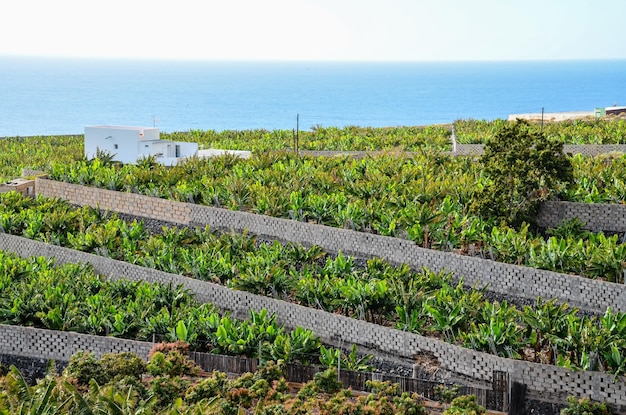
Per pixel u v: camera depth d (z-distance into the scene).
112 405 29.69
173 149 77.31
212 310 42.53
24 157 92.12
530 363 34.28
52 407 29.50
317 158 67.88
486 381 35.97
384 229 47.59
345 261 46.06
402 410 32.12
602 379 33.12
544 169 47.34
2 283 46.41
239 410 30.78
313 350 38.94
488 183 51.12
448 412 31.92
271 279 44.50
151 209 57.25
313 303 43.00
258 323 40.62
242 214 52.81
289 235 50.75
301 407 32.28
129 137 75.56
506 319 37.56
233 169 62.94
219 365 37.94
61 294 44.53
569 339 34.78
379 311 41.06
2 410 28.69
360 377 35.28
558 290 41.03
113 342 40.78
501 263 42.72
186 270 48.09
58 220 55.75
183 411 31.28
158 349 38.91
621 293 39.25
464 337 37.41
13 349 42.47
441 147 76.06
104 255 51.84
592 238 44.28
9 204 60.19
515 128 48.59
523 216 47.31
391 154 65.62
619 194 48.44
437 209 49.91
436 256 44.91
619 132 71.94
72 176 62.59
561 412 32.66
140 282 46.84
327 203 52.03
